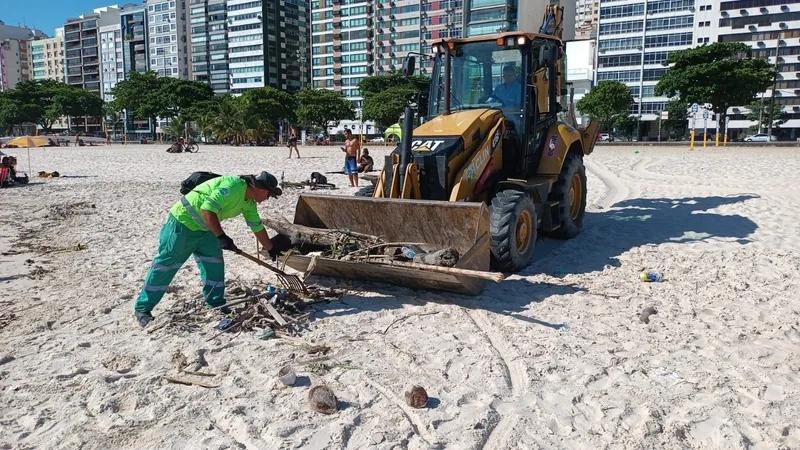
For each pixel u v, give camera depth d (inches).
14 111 3833.7
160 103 3314.5
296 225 257.1
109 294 243.0
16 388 157.2
